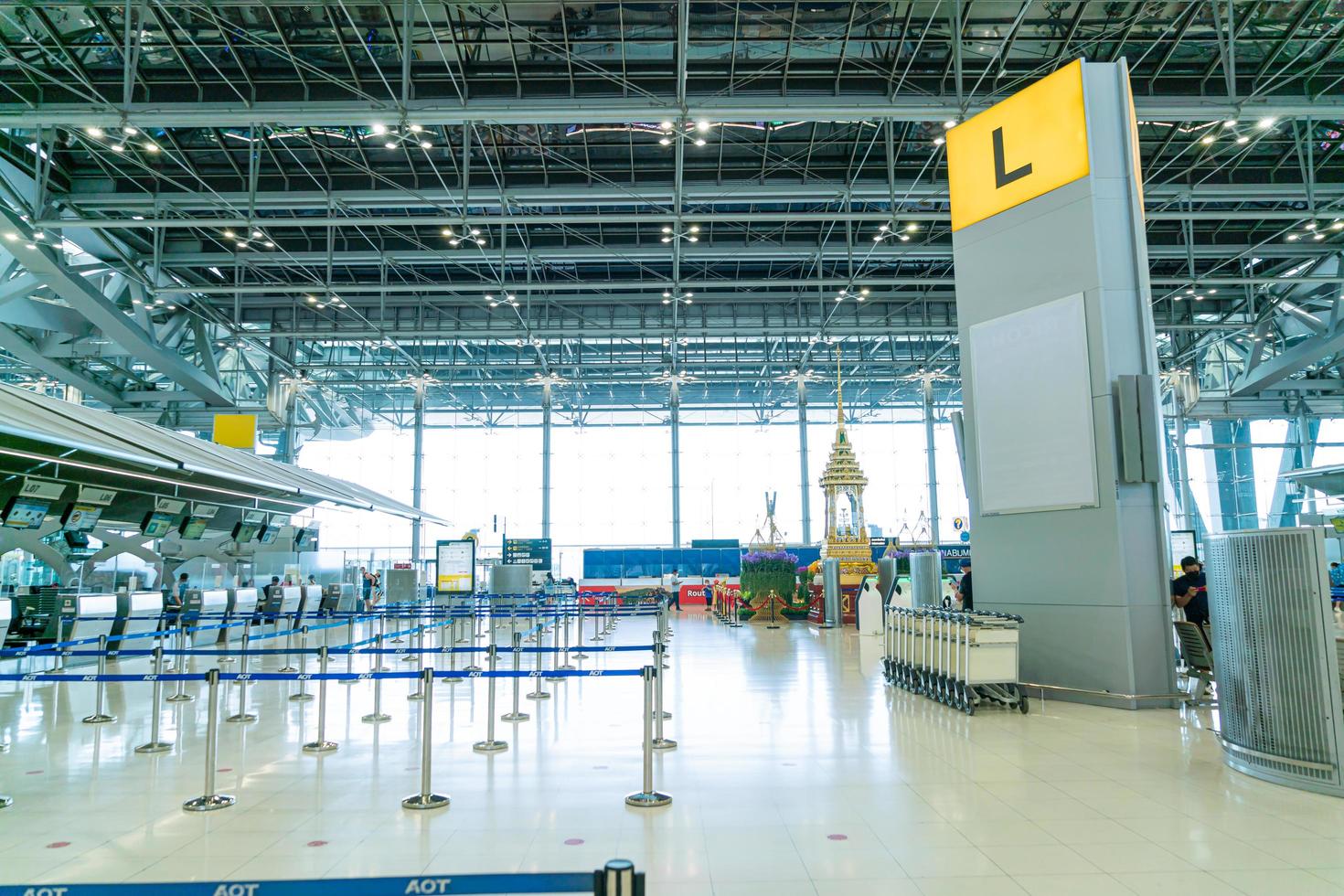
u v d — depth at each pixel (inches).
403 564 1368.1
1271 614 242.7
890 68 716.0
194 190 881.5
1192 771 255.1
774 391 1589.6
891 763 267.3
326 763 277.0
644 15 653.9
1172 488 1451.8
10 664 519.2
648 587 1235.9
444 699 407.5
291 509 878.4
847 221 904.9
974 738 304.8
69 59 665.0
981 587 423.2
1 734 330.6
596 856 184.7
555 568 1560.0
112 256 1016.9
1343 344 1090.1
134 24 645.9
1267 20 668.7
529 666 538.6
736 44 684.7
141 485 640.4
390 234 1070.4
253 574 883.4
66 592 612.4
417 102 681.6
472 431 1606.8
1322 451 1481.3
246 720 356.2
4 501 536.1
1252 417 1444.4
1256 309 1291.8
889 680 439.2
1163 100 679.1
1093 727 322.0
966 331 436.5
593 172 888.9
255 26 656.4
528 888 104.7
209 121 598.2
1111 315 382.6
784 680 459.8
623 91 724.7
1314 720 231.0
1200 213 869.8
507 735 317.7
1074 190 393.1
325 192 860.0
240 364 1379.2
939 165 893.2
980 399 427.2
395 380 1520.7
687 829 202.7
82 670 545.3
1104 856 182.2
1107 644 368.8
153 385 1369.3
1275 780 239.5
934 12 622.2
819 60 708.7
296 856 186.4
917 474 1572.3
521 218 887.1
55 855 188.9
